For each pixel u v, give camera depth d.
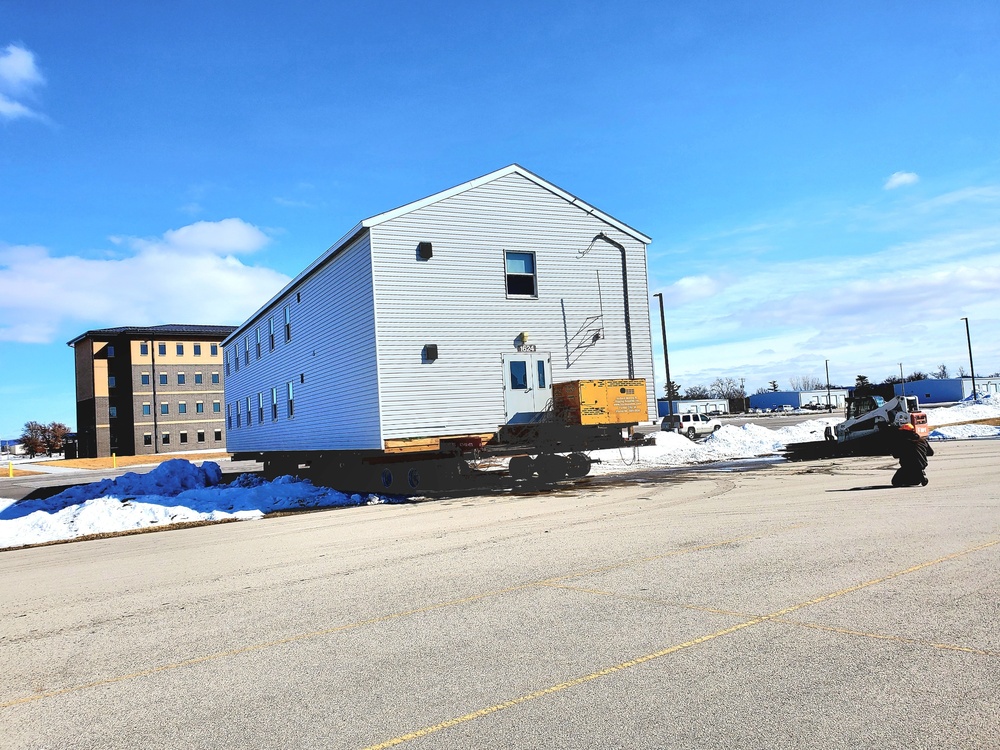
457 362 18.91
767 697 4.12
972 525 9.00
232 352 36.19
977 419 39.78
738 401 115.06
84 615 7.31
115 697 4.85
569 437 19.06
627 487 17.17
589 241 21.12
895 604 5.77
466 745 3.76
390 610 6.62
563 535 10.33
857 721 3.76
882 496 12.41
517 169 20.22
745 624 5.48
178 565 10.16
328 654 5.44
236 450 34.66
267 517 16.41
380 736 3.94
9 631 6.84
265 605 7.17
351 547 10.60
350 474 21.00
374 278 18.11
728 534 9.45
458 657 5.16
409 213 18.69
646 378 21.47
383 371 18.00
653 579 7.14
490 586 7.32
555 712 4.10
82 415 76.88
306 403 23.89
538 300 20.19
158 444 70.50
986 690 4.05
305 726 4.14
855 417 22.56
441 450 18.31
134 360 70.38
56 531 15.33
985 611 5.45
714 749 3.54
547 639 5.43
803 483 15.68
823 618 5.51
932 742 3.50
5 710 4.74
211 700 4.66
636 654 4.97
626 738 3.72
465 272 19.25
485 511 14.03
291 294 25.80
